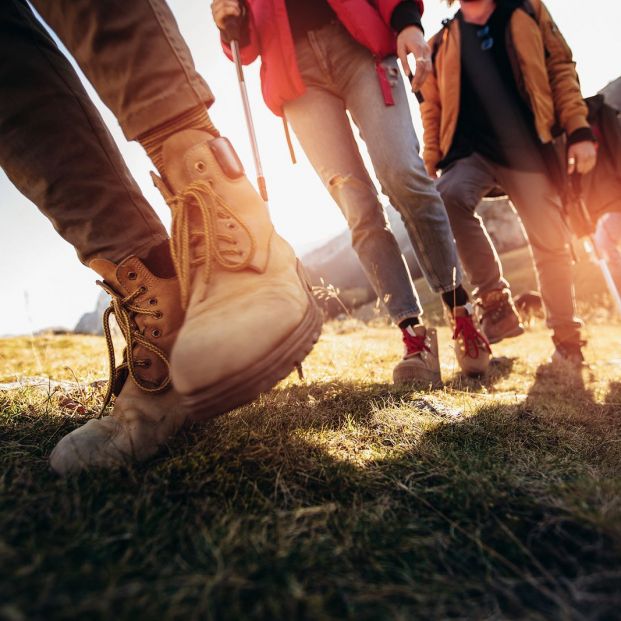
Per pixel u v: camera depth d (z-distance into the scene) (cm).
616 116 248
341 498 90
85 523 71
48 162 107
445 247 205
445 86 263
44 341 552
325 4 188
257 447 108
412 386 194
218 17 170
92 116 112
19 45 102
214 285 109
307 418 139
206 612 56
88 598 54
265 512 83
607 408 176
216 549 67
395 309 205
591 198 247
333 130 200
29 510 75
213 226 109
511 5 244
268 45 190
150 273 113
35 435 122
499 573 67
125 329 113
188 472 96
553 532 76
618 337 457
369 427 133
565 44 248
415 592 62
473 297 281
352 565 68
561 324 266
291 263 122
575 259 263
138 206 117
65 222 113
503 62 251
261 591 60
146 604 55
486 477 95
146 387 112
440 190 262
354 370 252
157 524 75
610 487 88
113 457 100
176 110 110
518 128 251
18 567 58
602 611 58
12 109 102
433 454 112
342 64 191
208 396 96
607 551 70
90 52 104
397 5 181
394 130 187
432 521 82
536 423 146
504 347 404
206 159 113
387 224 210
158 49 107
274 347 102
